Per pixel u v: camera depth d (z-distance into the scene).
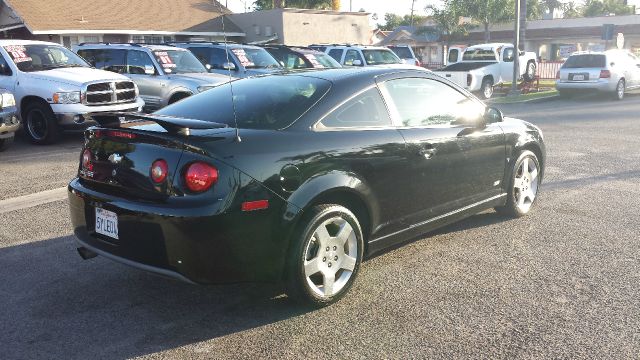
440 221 5.17
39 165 9.23
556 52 58.53
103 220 4.01
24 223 6.21
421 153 4.79
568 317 4.02
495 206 6.05
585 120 15.09
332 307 4.21
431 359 3.49
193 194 3.62
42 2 26.28
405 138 4.68
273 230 3.82
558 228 6.02
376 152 4.42
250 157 3.75
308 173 3.98
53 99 10.73
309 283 4.04
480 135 5.48
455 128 5.22
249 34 32.91
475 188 5.53
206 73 13.77
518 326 3.90
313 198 3.97
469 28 53.72
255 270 3.82
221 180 3.63
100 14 27.75
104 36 27.66
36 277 4.76
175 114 4.44
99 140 4.12
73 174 8.57
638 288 4.51
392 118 4.71
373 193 4.43
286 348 3.63
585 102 20.59
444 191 5.12
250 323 3.97
